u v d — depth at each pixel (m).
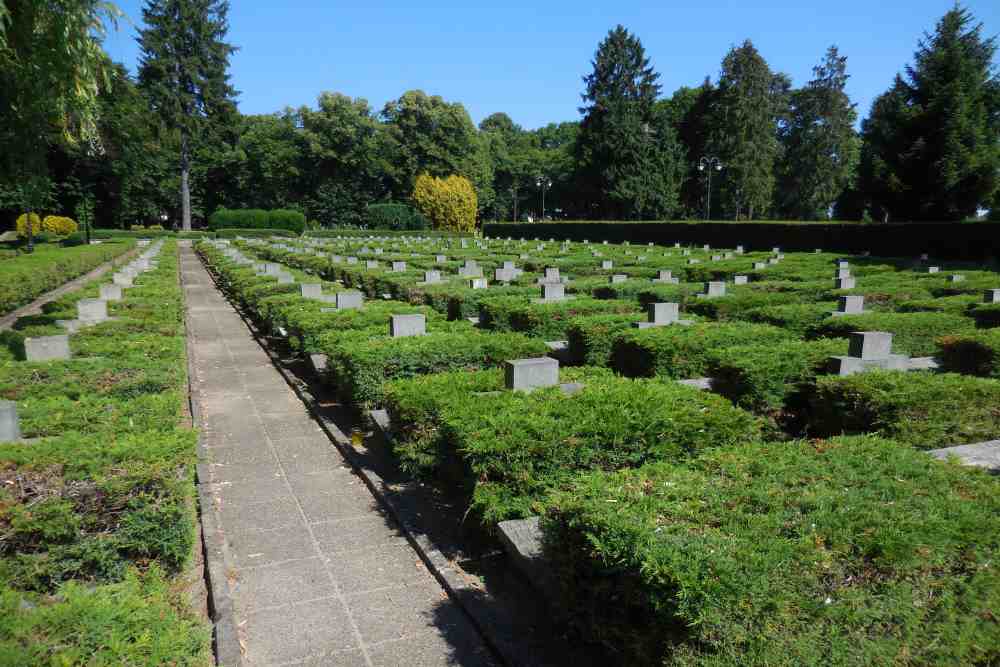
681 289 15.69
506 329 13.08
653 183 65.81
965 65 37.72
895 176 39.94
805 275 20.48
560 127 111.62
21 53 10.52
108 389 7.01
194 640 3.29
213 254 35.19
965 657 2.83
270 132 74.44
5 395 6.77
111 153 50.34
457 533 5.89
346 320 11.34
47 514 4.09
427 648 4.41
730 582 2.83
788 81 73.69
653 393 5.88
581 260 25.80
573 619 3.94
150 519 4.48
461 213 78.06
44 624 2.83
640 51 66.69
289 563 5.55
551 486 4.98
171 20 62.09
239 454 8.28
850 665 2.73
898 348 10.27
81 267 29.80
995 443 6.18
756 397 7.73
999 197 41.50
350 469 7.74
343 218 78.00
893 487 3.77
